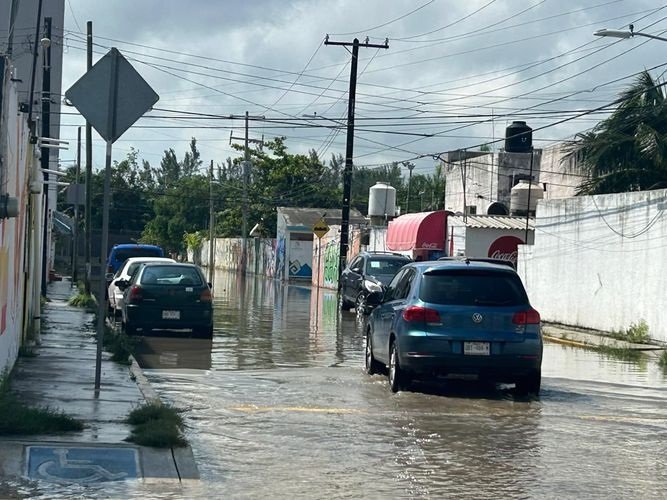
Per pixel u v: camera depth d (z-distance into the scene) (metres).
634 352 21.53
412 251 38.84
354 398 12.37
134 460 8.07
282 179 78.44
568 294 28.64
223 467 8.31
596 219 27.03
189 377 13.97
